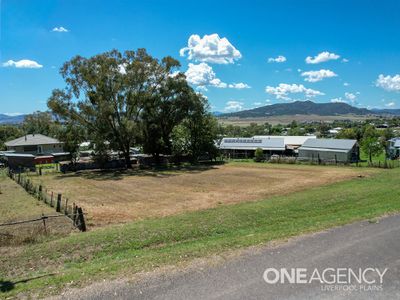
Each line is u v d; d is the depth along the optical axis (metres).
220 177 34.91
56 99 41.53
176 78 47.75
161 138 49.91
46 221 16.28
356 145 50.91
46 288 6.71
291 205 16.64
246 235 10.84
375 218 11.12
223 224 13.64
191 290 6.32
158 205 21.20
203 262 7.61
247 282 6.57
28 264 10.05
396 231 9.53
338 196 18.53
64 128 47.50
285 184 28.69
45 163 56.00
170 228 13.14
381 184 22.95
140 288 6.48
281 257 7.77
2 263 10.20
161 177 36.28
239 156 62.94
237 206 18.02
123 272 7.27
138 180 34.44
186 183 31.30
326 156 50.44
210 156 53.88
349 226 10.21
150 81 45.91
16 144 58.75
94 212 19.34
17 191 27.77
